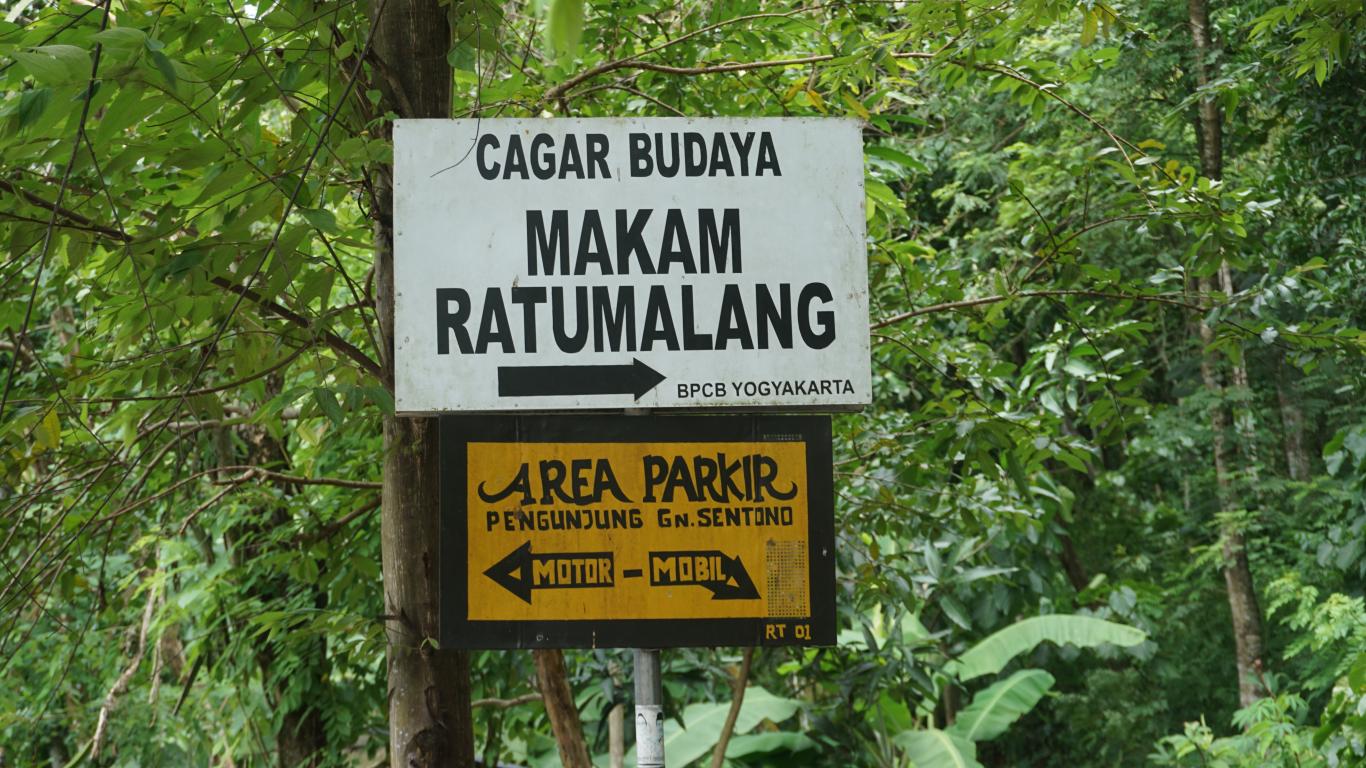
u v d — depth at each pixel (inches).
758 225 144.2
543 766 420.8
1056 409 234.5
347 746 325.1
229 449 257.4
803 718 464.4
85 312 282.2
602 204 143.5
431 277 141.1
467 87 222.1
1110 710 617.6
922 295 275.4
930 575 330.3
